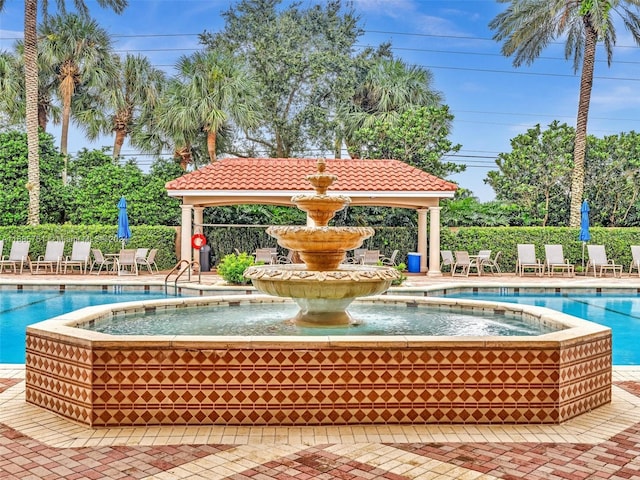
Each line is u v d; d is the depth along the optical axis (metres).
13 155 22.58
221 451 4.05
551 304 14.07
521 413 4.66
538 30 24.75
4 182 22.58
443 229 20.92
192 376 4.56
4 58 28.88
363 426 4.59
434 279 18.06
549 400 4.66
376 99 30.70
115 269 19.72
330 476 3.64
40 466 3.79
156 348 4.56
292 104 31.56
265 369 4.57
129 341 4.55
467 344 4.64
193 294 14.76
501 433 4.45
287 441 4.25
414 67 30.95
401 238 21.78
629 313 12.63
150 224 23.53
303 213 23.39
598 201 25.22
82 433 4.42
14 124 30.23
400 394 4.63
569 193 25.45
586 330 5.16
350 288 5.95
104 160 25.92
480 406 4.65
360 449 4.10
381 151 25.75
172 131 26.41
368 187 18.80
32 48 21.80
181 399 4.57
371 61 32.09
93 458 3.93
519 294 15.95
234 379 4.57
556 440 4.30
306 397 4.59
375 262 18.38
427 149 25.16
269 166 20.48
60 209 23.94
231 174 19.58
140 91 31.52
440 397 4.64
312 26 33.00
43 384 5.00
